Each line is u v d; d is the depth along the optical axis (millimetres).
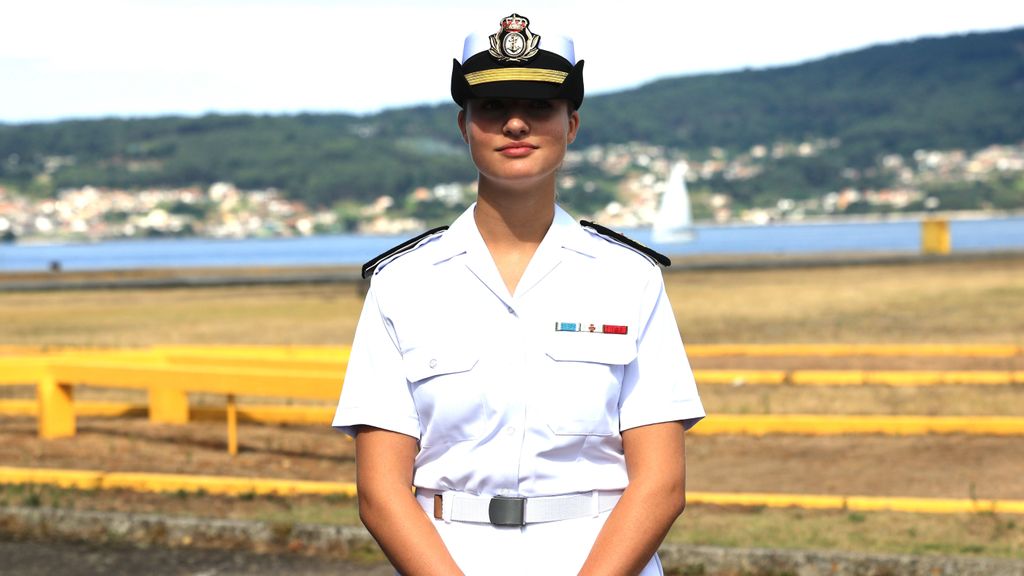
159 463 8508
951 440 9281
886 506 6883
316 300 27344
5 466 8367
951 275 31062
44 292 32469
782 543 5867
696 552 5578
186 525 6184
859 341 16141
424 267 2117
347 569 5660
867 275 32344
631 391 2117
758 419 9742
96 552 5977
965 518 6578
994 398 11023
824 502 6961
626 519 2025
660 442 2105
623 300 2096
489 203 2123
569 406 2041
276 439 9539
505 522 2037
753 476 8133
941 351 14688
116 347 16172
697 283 30578
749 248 88938
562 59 2078
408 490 2080
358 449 2146
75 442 9336
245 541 6102
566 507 2053
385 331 2131
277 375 8656
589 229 2164
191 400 11859
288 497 7258
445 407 2051
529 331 2062
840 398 11188
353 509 6836
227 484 7418
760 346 15195
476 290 2084
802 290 26859
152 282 34719
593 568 1984
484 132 2084
